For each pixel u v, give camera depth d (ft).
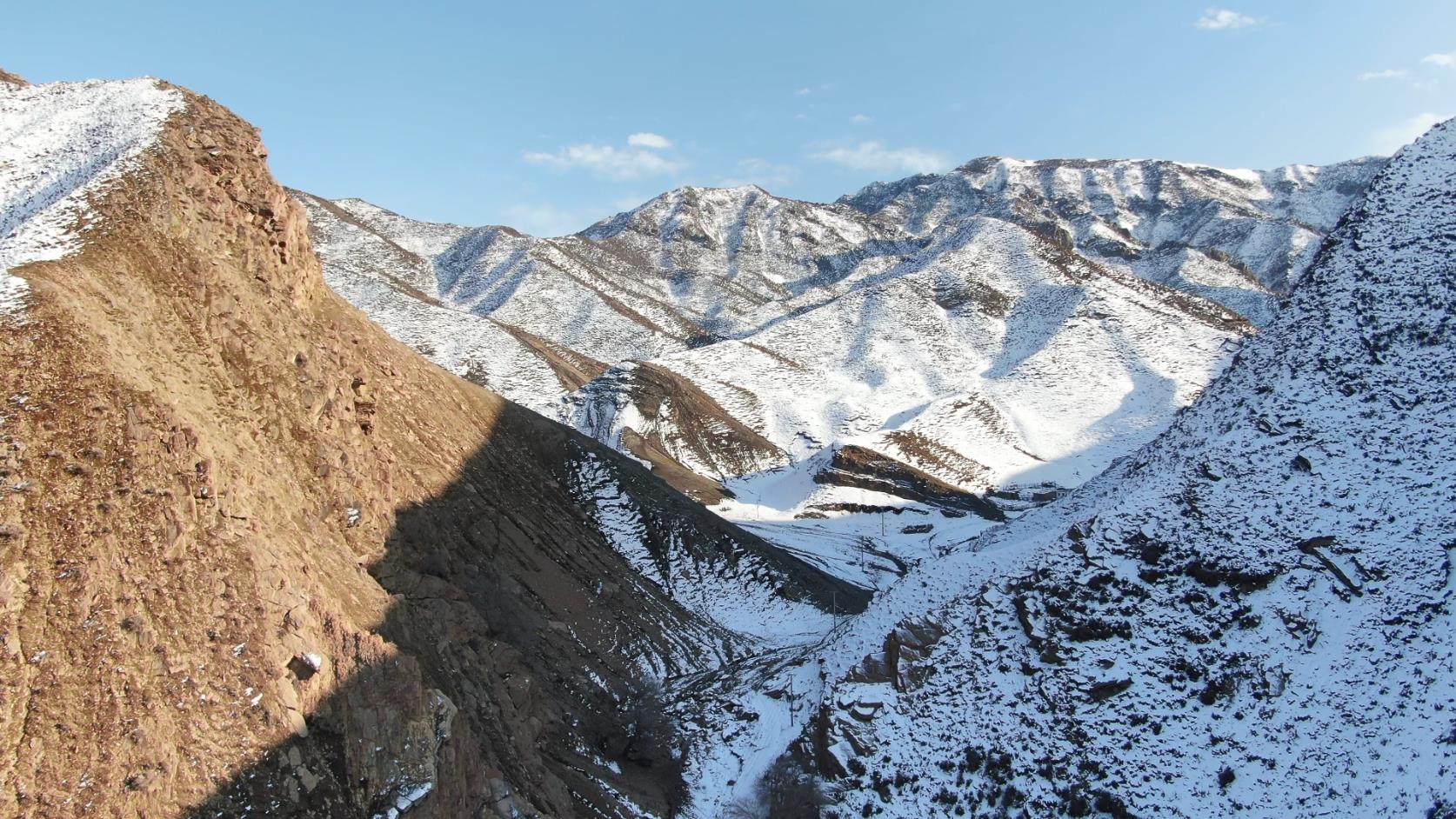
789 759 149.28
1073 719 134.92
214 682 82.53
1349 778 117.80
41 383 89.10
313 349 141.18
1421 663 125.49
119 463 88.22
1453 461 149.18
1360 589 137.59
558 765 122.83
